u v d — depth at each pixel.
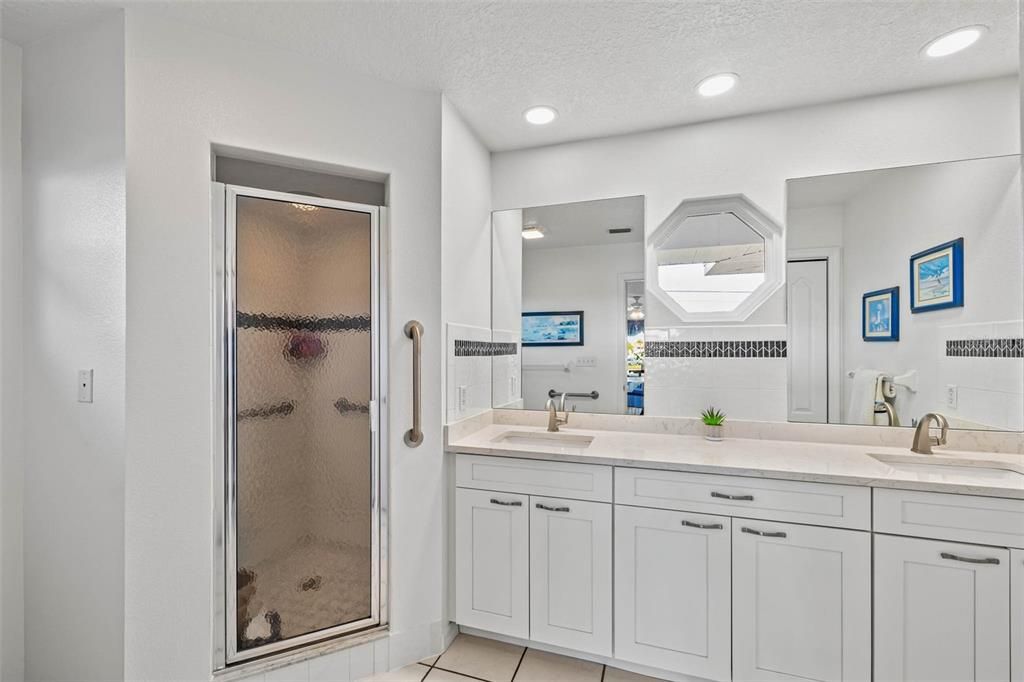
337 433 1.88
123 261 1.50
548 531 1.93
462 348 2.26
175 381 1.57
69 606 1.57
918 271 1.99
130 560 1.49
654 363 2.39
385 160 1.95
